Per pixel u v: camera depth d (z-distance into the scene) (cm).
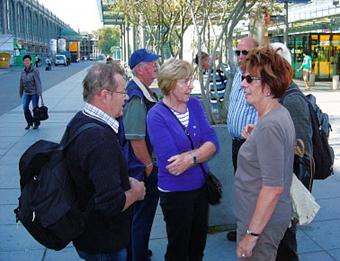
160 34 1212
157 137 345
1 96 2228
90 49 15600
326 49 2631
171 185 346
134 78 398
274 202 253
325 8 2127
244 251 261
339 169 732
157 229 509
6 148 955
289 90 358
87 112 262
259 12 735
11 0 8531
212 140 358
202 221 362
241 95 414
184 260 358
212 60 546
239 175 272
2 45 6706
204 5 603
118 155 254
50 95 2264
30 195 249
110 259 273
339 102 1639
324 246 460
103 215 254
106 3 1875
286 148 257
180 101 348
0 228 512
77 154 247
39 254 451
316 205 300
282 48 373
